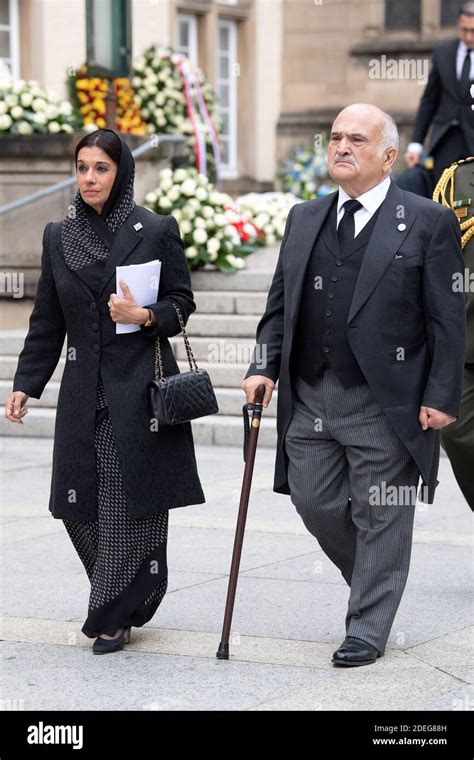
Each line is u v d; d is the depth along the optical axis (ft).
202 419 33.96
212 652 17.95
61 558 23.21
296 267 17.38
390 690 16.42
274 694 16.33
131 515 17.49
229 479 29.50
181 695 16.33
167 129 50.52
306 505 17.67
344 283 17.04
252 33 68.49
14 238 40.09
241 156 68.90
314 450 17.62
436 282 16.96
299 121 71.20
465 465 20.72
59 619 19.62
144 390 17.74
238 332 37.17
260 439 33.32
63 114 41.98
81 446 17.78
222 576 21.85
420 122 37.81
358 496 17.35
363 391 17.13
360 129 16.85
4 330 40.42
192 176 40.81
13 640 18.63
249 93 68.85
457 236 17.20
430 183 38.06
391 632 18.75
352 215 17.20
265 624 19.20
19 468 31.14
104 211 17.93
